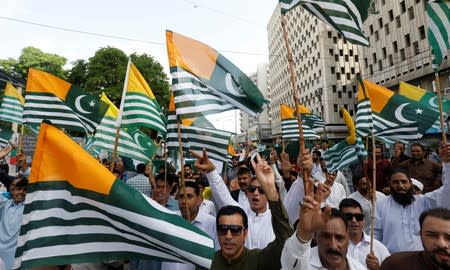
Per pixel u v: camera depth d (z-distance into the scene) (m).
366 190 4.63
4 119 7.77
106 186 2.28
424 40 30.45
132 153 6.07
